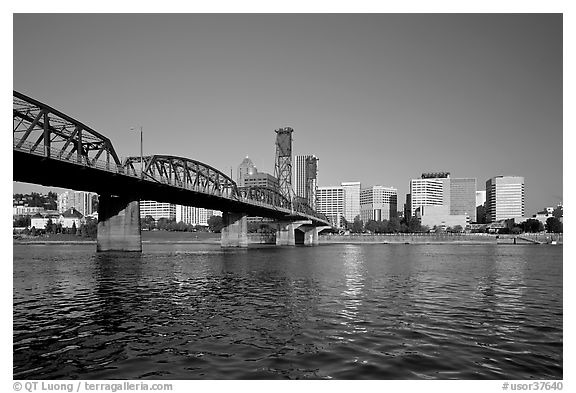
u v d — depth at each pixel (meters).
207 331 23.75
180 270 63.06
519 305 32.56
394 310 29.95
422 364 18.06
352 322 25.97
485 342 21.42
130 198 110.06
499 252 131.50
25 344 21.25
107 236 111.38
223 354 19.45
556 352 19.81
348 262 82.44
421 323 25.75
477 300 34.84
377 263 79.69
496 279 51.81
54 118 76.06
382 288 42.06
